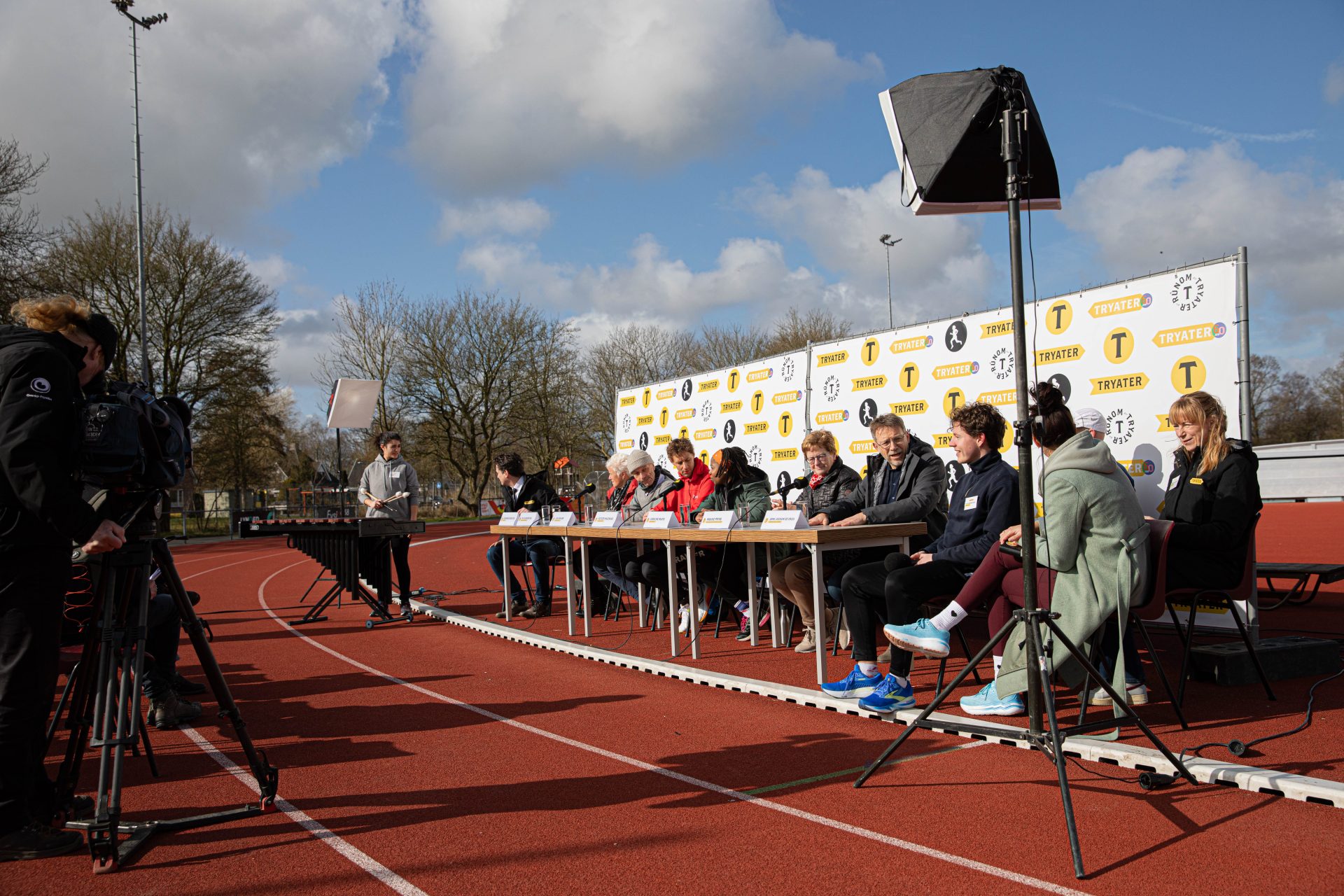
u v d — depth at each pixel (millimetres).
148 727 4395
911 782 3221
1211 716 3855
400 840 2834
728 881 2439
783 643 6098
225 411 28281
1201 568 3961
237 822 3047
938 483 5148
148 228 26422
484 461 35344
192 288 27281
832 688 4391
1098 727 3146
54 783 2941
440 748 3914
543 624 7508
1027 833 2701
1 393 2578
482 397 34688
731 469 6348
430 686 5297
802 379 8016
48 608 2707
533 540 7984
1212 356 5098
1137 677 4137
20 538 2629
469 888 2459
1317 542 12109
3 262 18188
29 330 2717
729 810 3002
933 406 6691
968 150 3795
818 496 6035
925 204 3938
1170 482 4973
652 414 10391
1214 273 5090
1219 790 2994
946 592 4176
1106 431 5621
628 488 7742
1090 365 5703
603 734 4047
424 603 9328
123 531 2719
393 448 8398
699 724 4141
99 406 2664
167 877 2594
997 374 6242
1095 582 3523
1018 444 3160
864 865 2510
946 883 2371
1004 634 3148
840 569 5465
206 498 31422
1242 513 3971
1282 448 22953
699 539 5246
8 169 18031
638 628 7145
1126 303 5516
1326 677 4570
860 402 7316
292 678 5664
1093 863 2461
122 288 25938
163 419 2883
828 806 3000
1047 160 3881
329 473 25641
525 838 2812
